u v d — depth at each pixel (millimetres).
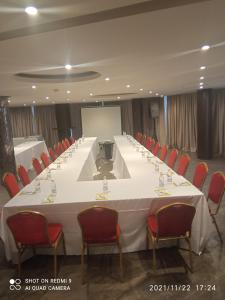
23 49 2637
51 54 2895
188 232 2730
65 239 3150
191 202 3043
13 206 3004
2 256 3299
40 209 3023
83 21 2000
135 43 2660
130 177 3996
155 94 10461
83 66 3625
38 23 2000
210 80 6184
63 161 5766
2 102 6660
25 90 5844
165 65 3922
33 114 13656
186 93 10742
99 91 7195
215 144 9555
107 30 2221
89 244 2773
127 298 2463
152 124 12820
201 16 2027
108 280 2732
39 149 9945
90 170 6797
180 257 3051
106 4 1738
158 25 2176
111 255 3172
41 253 3238
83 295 2541
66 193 3352
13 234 2695
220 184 3270
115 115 12828
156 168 4430
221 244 3275
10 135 6859
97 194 3232
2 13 1788
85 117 12867
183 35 2498
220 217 4023
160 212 2576
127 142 8547
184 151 11078
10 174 4090
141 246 3188
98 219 2602
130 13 1906
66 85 5328
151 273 2799
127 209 3055
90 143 8953
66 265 3033
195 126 10844
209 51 3172
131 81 5461
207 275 2723
